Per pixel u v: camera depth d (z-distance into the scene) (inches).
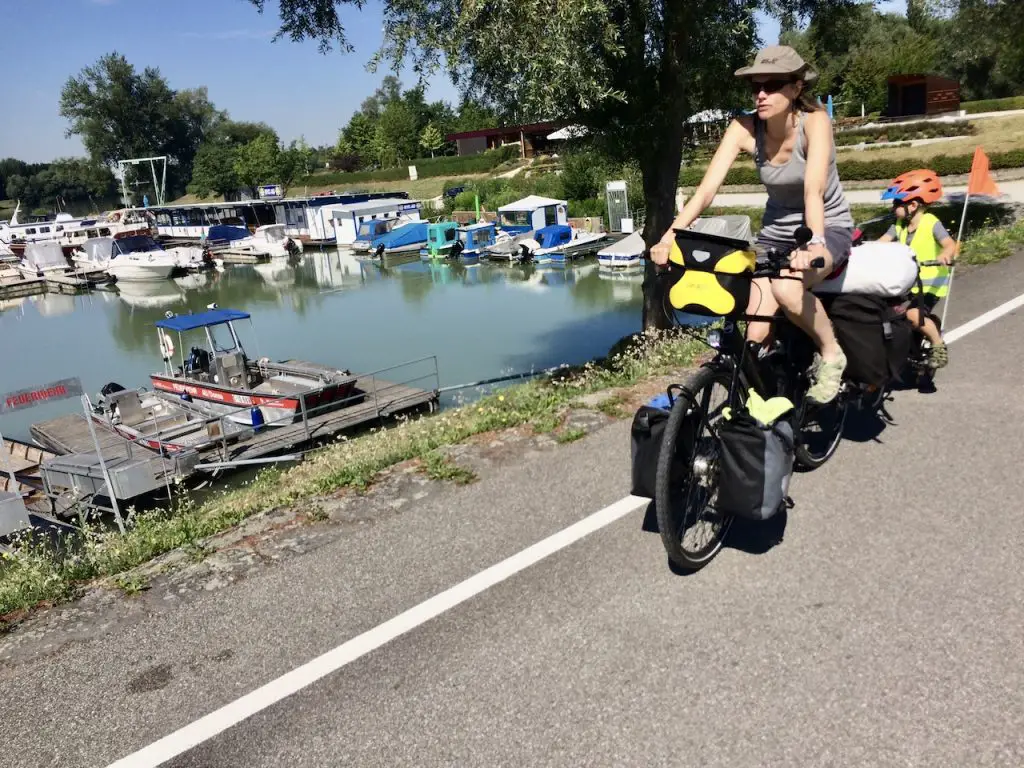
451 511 171.9
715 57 503.2
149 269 2086.6
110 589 153.3
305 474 303.4
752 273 126.0
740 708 105.6
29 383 1104.2
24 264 2426.2
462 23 327.6
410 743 105.1
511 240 1756.9
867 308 159.5
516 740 103.8
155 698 119.8
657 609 128.5
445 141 3988.7
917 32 2207.2
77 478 595.2
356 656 124.4
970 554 135.9
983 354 241.1
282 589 146.8
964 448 177.2
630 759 99.0
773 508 132.7
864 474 170.4
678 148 550.6
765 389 148.6
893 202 241.9
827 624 121.0
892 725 100.3
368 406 784.3
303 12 453.7
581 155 588.4
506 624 128.4
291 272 2003.0
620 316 1135.0
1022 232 444.5
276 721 111.9
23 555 180.2
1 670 130.6
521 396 273.9
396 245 2050.9
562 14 318.3
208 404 834.8
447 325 1181.7
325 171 4773.6
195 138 5068.9
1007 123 1664.6
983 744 96.0
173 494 620.1
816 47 609.3
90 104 4712.1
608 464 187.9
